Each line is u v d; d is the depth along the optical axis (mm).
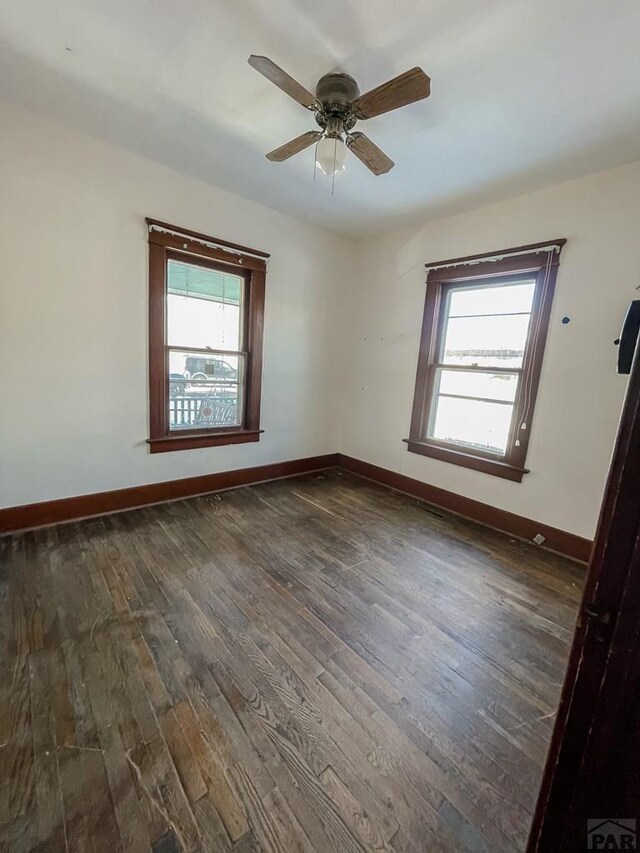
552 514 2717
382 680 1510
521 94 1752
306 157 2438
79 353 2574
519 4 1312
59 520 2652
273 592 2035
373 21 1420
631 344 537
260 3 1376
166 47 1626
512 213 2816
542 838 604
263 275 3404
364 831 1010
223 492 3477
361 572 2287
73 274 2473
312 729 1287
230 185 2945
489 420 3117
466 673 1571
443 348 3430
